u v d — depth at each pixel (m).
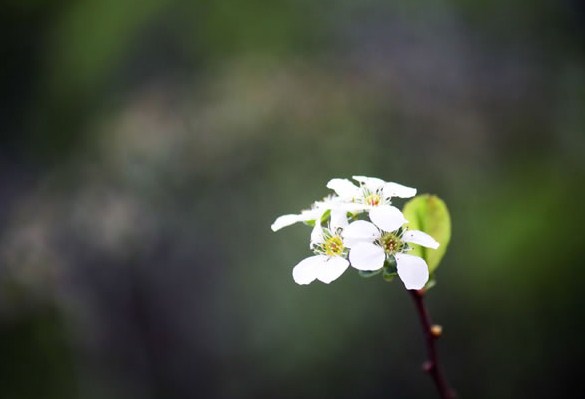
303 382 0.49
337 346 0.49
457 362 0.49
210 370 0.50
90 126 0.50
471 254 0.48
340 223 0.24
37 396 0.46
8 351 0.46
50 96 0.49
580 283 0.46
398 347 0.49
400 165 0.50
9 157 0.50
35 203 0.50
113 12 0.49
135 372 0.50
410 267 0.23
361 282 0.50
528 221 0.47
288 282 0.50
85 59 0.49
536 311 0.47
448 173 0.50
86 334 0.49
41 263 0.49
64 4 0.49
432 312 0.49
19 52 0.49
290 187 0.50
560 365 0.47
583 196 0.47
